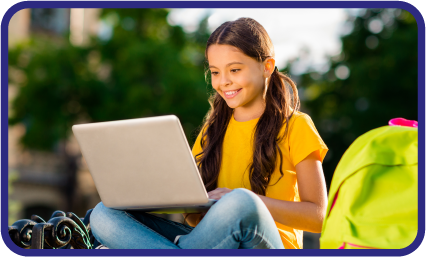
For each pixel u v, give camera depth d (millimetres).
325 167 11562
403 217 1149
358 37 11945
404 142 1206
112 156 1440
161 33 11664
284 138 1747
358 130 11266
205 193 1367
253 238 1319
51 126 10734
